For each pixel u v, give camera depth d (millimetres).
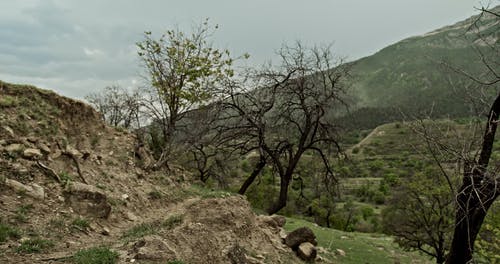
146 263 6297
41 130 10977
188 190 16250
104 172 12133
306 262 11875
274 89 17844
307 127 17875
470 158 5871
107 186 11383
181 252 7344
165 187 14992
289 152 18422
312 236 12773
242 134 18031
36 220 7535
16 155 9125
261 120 17469
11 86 12070
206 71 21422
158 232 8125
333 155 19719
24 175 8703
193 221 10203
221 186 24281
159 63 21891
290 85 17594
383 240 25984
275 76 17703
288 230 16859
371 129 109750
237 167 30156
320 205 40375
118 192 11516
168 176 16734
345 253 14719
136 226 9703
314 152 20203
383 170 69562
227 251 8570
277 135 18312
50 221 7711
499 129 6055
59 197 8742
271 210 18000
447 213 20250
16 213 7371
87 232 8125
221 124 18188
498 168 5859
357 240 19266
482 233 11766
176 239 7660
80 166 11094
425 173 19750
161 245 6957
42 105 12281
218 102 18031
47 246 6613
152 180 14805
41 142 10305
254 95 18125
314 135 18109
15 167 8711
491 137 6035
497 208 11461
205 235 8523
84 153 11898
